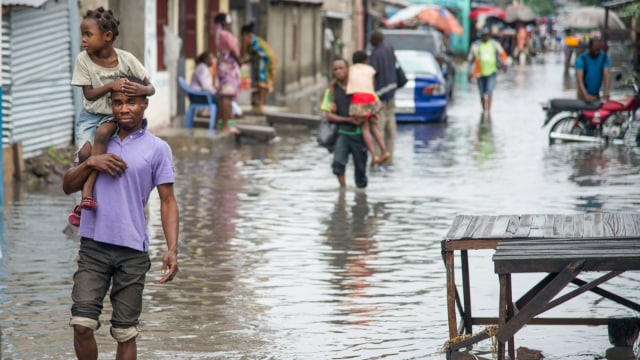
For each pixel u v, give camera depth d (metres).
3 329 13.13
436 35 50.06
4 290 15.06
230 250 17.95
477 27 128.25
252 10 53.84
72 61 28.47
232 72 36.81
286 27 58.88
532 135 37.78
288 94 60.75
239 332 13.09
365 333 13.07
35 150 26.86
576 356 12.14
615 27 47.06
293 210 21.98
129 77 10.58
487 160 30.41
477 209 21.92
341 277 16.03
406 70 43.16
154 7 36.81
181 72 41.78
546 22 179.50
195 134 34.19
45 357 12.02
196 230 19.72
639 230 11.72
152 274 16.16
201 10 45.16
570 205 22.23
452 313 11.57
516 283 15.62
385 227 20.08
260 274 16.20
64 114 28.36
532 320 12.88
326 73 76.75
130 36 35.00
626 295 14.86
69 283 15.52
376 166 29.03
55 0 27.41
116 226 10.33
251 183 25.89
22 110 26.12
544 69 99.94
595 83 35.28
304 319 13.70
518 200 23.02
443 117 43.06
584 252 10.52
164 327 13.29
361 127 24.64
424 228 19.95
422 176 27.08
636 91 34.94
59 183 25.47
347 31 83.44
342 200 23.31
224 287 15.38
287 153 32.38
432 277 16.02
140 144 10.53
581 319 12.70
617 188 24.72
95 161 10.23
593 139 35.09
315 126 40.53
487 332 11.45
